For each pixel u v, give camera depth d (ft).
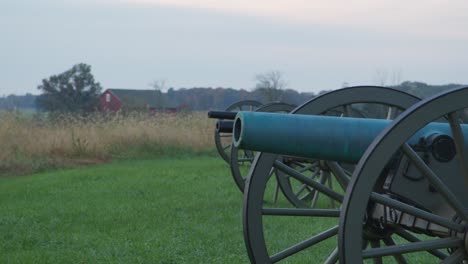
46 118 79.77
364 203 16.01
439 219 17.52
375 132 18.52
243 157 63.00
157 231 34.32
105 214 39.58
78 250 30.12
